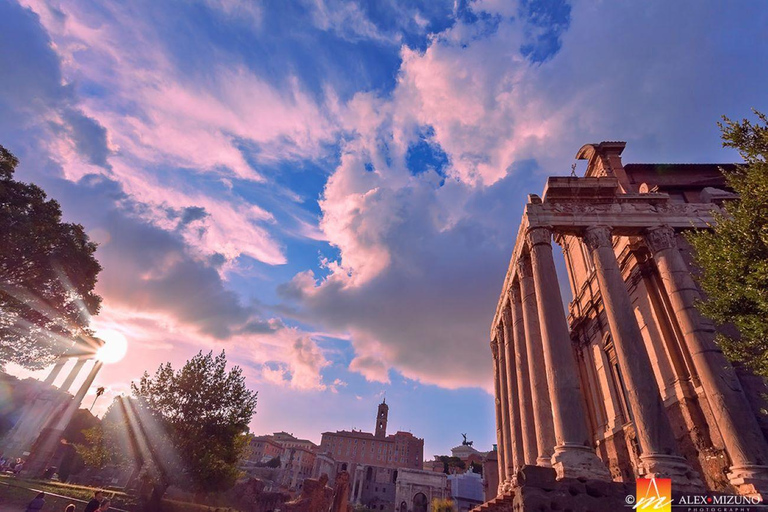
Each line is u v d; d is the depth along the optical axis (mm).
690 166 20469
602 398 22203
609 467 20672
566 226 16500
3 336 24344
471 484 73562
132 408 26906
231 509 31219
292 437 126000
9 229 21625
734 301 10406
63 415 45594
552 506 9164
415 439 121812
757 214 10273
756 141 10508
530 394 17688
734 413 12094
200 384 28219
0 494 22109
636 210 16859
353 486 102625
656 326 16688
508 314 22969
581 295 25109
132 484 35688
